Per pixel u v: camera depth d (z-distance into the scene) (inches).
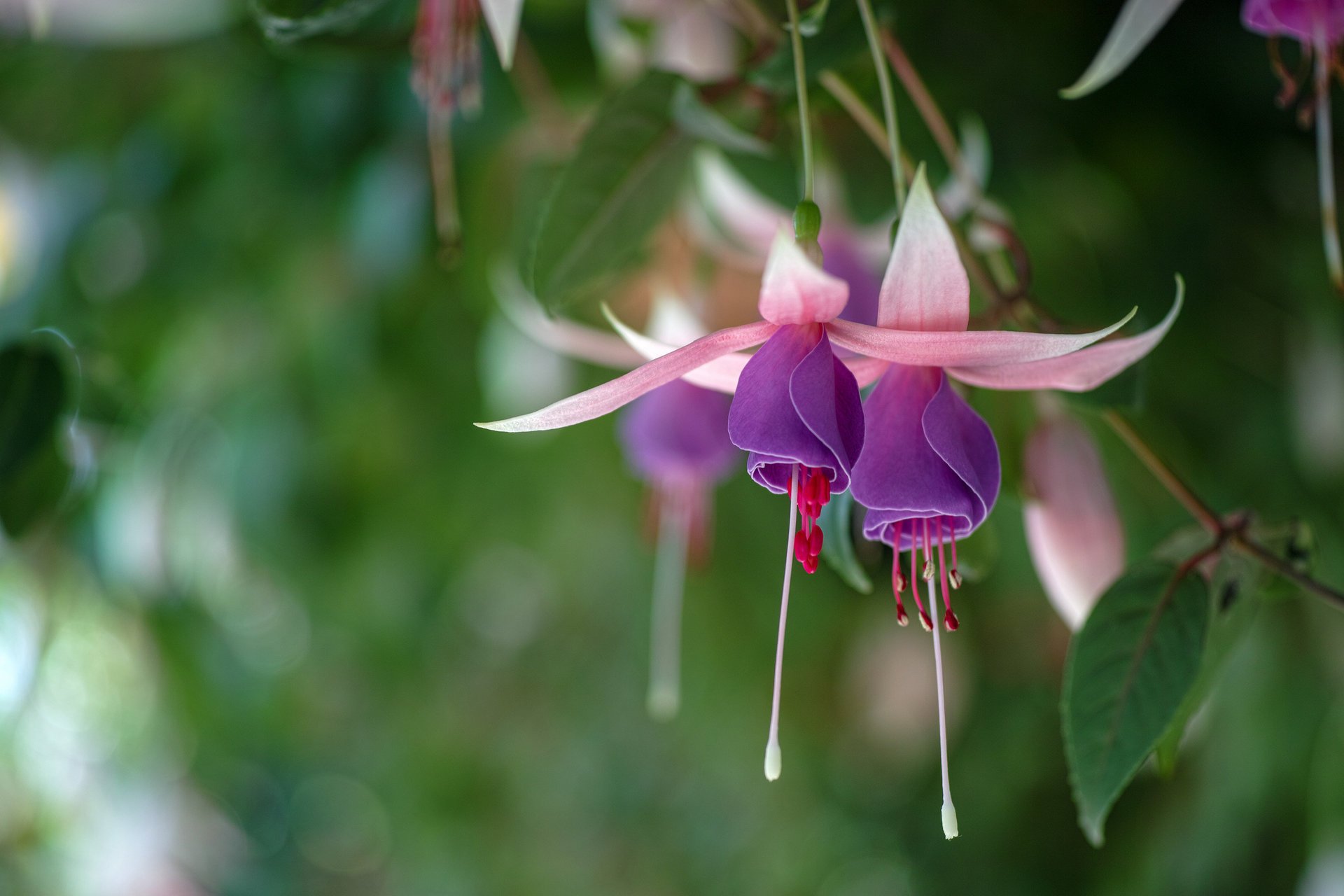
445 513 49.7
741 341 20.8
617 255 24.7
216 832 69.6
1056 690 53.2
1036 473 24.1
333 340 41.2
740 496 47.3
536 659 72.9
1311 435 36.4
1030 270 23.0
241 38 35.8
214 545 44.2
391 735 73.2
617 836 76.0
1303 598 38.4
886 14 23.7
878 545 24.2
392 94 36.7
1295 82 23.6
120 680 55.4
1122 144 35.7
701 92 24.5
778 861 63.8
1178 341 37.8
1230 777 40.0
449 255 25.1
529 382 35.8
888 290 20.5
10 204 42.4
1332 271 23.2
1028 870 52.3
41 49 38.6
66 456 26.3
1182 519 38.2
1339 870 35.9
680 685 55.3
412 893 80.9
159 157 41.1
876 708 54.8
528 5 33.0
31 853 66.1
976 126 26.9
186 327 43.5
